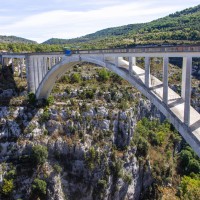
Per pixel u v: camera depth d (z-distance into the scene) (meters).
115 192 73.25
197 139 32.44
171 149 92.50
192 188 76.38
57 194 69.12
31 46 127.44
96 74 97.38
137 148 81.31
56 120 77.75
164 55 36.28
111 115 79.19
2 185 67.38
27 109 78.88
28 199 66.50
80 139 75.12
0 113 77.50
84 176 73.19
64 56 62.62
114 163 73.88
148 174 80.69
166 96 36.84
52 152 74.25
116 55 46.12
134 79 42.91
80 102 82.00
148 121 100.69
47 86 76.94
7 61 97.50
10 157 72.25
